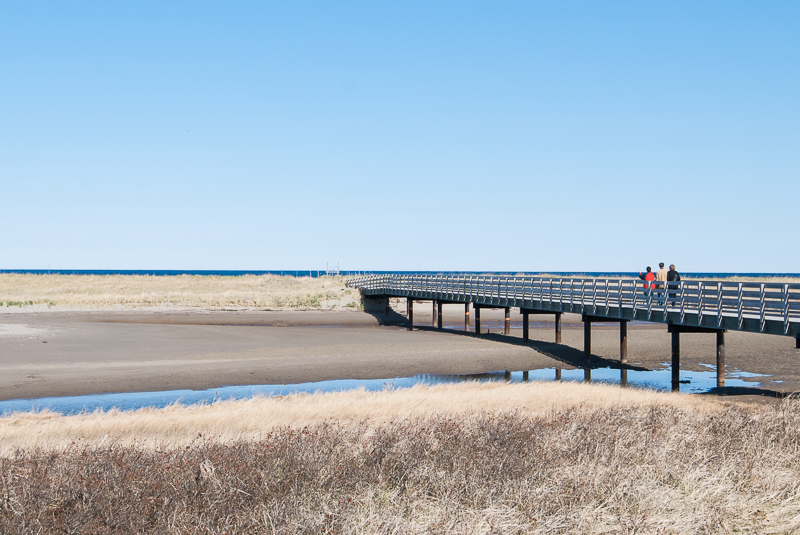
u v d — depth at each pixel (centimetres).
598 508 648
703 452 844
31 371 2561
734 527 636
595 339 3809
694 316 2377
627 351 3312
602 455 830
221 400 2127
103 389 2300
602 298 3011
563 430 1022
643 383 2591
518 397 1823
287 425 1352
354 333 3988
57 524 608
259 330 4009
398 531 604
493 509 641
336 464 803
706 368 2950
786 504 686
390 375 2694
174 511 633
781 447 901
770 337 3862
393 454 834
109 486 707
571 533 610
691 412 1462
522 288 3650
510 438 940
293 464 787
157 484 711
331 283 6969
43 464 827
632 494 686
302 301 5772
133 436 1266
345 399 1852
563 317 5375
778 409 1373
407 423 1186
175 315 4894
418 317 5344
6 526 595
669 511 659
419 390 2105
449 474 755
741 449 876
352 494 693
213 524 621
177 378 2514
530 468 775
